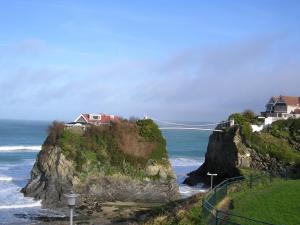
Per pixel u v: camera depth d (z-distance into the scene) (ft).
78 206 180.14
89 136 210.59
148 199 202.90
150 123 226.79
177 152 471.62
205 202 77.51
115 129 216.13
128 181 203.31
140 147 215.92
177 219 78.79
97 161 203.10
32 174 203.92
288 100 364.58
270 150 248.73
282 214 77.92
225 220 67.87
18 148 424.87
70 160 197.26
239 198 93.25
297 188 102.53
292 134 264.72
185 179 268.41
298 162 236.22
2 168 280.51
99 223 152.46
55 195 187.93
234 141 255.09
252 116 320.09
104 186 198.18
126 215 165.58
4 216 160.35
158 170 211.41
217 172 269.23
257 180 116.37
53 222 152.46
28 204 180.14
